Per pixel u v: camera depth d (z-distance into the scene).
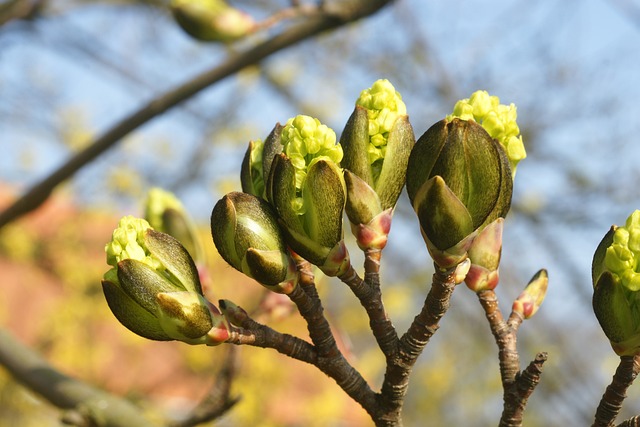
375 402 0.28
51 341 1.12
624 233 0.26
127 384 1.12
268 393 1.00
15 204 0.45
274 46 0.43
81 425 0.35
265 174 0.28
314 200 0.27
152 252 0.27
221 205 0.27
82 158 0.44
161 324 0.27
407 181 0.26
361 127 0.27
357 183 0.27
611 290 0.26
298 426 1.05
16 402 1.00
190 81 0.43
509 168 0.28
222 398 0.35
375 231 0.27
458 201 0.26
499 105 0.28
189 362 1.12
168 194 0.33
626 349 0.27
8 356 0.37
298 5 0.43
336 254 0.27
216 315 0.27
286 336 0.28
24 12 0.57
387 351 0.28
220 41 0.43
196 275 0.27
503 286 1.04
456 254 0.27
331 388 1.09
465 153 0.26
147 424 0.35
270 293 0.34
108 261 0.27
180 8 0.43
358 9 0.42
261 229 0.27
